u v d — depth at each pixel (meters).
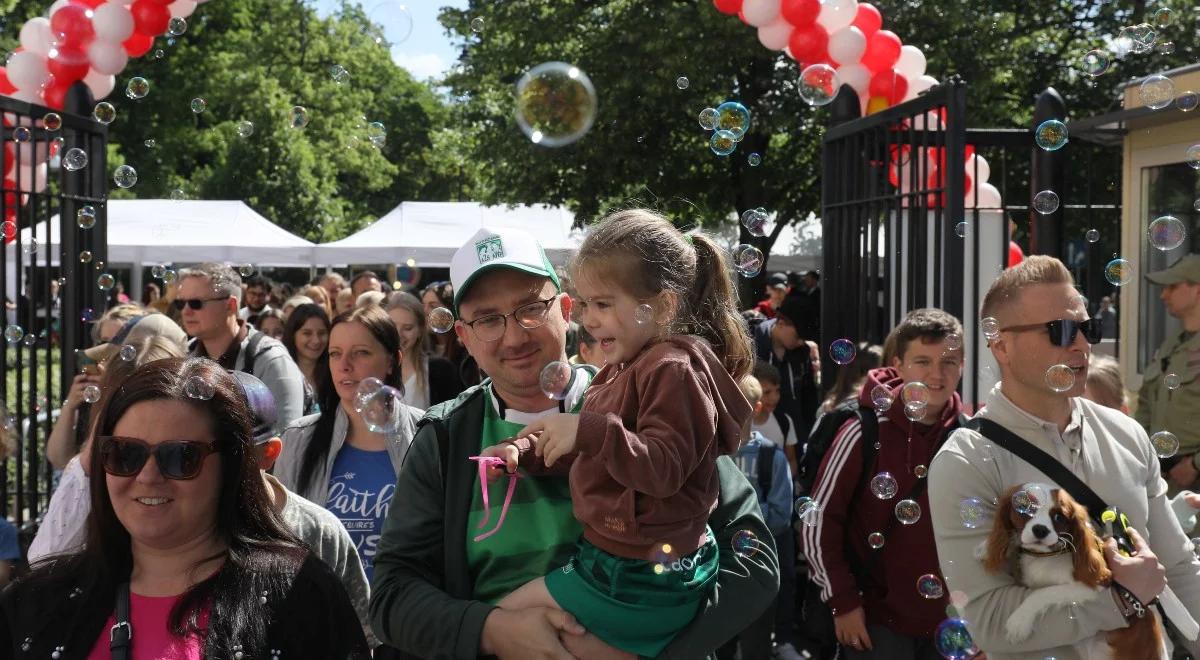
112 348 3.49
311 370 4.99
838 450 3.11
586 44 15.00
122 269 14.91
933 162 5.01
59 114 4.61
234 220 14.53
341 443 3.20
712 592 1.83
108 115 4.91
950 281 4.10
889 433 3.07
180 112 24.45
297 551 1.86
